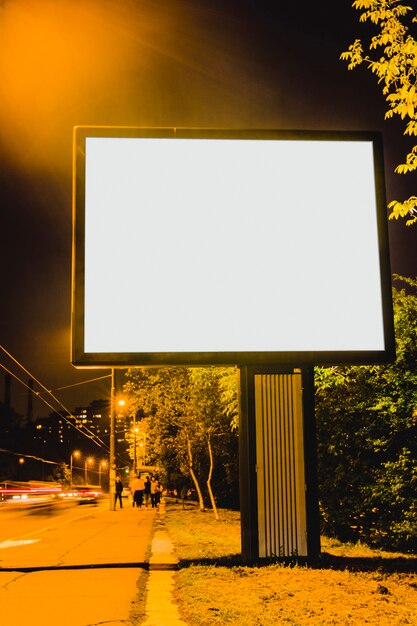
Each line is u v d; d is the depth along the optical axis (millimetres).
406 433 13086
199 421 24438
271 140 11336
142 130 11219
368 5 10117
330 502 14547
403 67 10062
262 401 10805
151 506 39969
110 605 7895
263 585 8750
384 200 11328
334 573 9594
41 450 140125
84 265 10852
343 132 11422
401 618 6969
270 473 10625
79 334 10703
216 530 18641
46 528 22406
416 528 12430
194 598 7953
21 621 7098
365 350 10977
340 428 14078
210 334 10828
